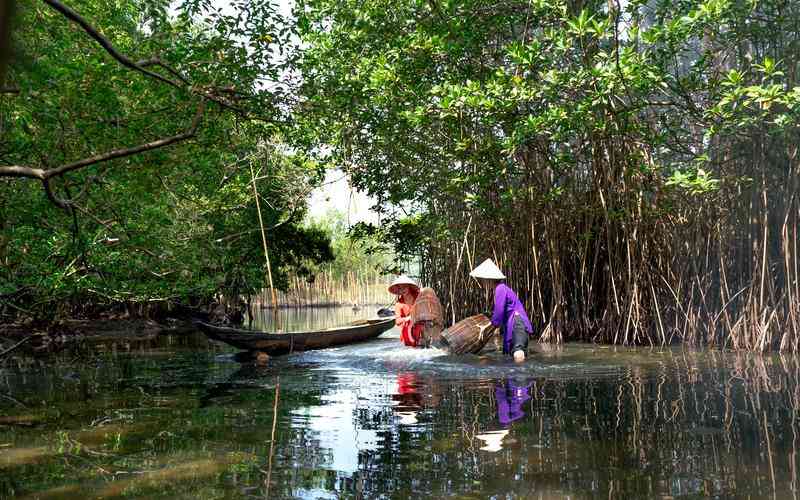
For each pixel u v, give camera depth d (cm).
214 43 750
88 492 377
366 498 354
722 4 885
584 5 1165
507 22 1242
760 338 1016
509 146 1059
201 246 1438
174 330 1947
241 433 522
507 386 729
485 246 1405
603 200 1188
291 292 4559
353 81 1054
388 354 1048
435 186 1462
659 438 464
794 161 1005
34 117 705
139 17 806
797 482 357
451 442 474
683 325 1185
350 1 1306
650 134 1134
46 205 931
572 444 457
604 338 1243
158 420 584
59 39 696
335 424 548
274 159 1942
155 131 825
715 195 1156
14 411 641
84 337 1645
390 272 1798
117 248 1126
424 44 1153
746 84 1035
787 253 997
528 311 1316
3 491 381
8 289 995
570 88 1014
